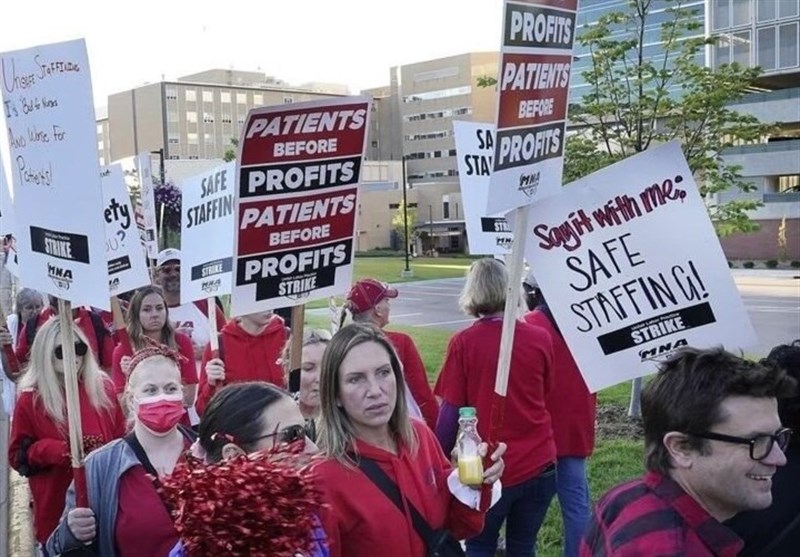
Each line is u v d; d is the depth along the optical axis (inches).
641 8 402.6
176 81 4148.6
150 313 250.1
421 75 3993.6
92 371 188.9
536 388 179.6
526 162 123.4
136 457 135.8
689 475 87.3
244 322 235.1
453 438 182.2
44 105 136.8
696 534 84.0
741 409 84.7
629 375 148.9
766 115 1759.4
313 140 146.3
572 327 151.2
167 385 140.9
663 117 407.8
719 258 144.3
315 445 120.8
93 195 131.7
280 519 83.1
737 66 406.3
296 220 147.7
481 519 122.3
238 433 112.7
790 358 114.8
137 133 4160.9
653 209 146.4
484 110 3784.5
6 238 301.9
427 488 119.5
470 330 181.2
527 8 119.6
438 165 3976.4
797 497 101.6
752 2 1716.3
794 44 1684.3
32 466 183.6
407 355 216.8
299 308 150.1
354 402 114.9
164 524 129.8
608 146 415.8
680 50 427.5
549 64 126.2
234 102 4168.3
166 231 534.6
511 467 176.7
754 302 1059.3
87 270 132.5
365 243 3412.9
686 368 89.1
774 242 1827.0
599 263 149.2
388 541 112.3
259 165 143.1
